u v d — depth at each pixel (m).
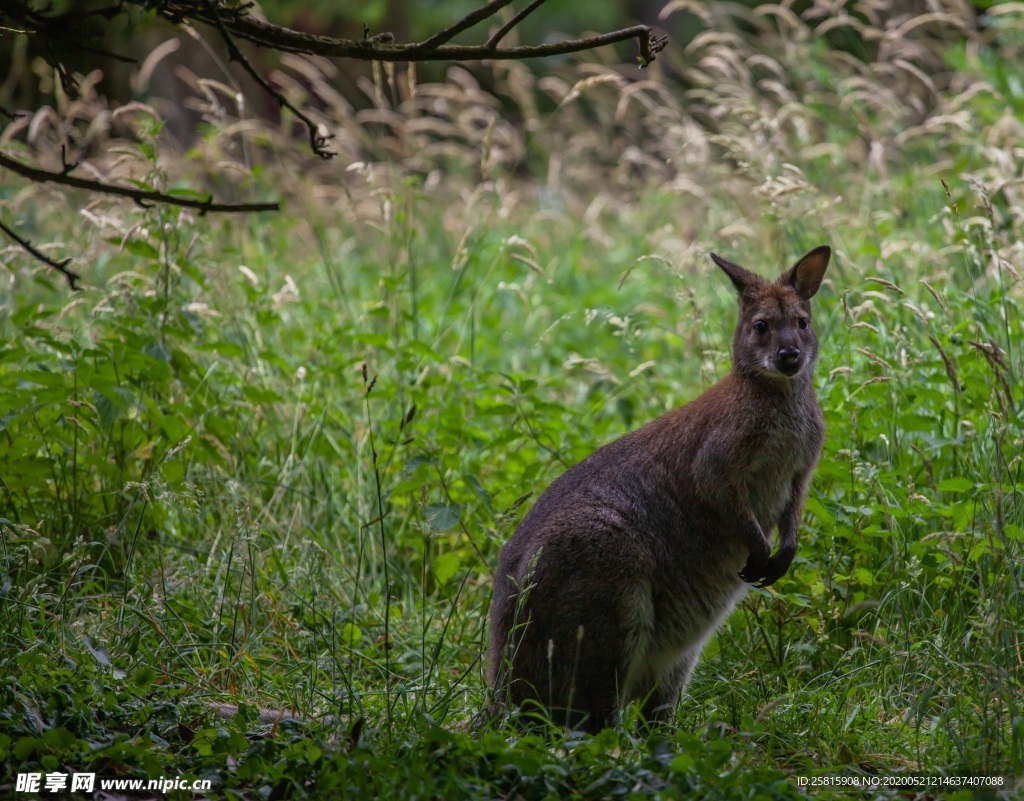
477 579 11.50
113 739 7.53
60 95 15.20
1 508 10.62
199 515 11.26
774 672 9.53
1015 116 16.17
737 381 9.33
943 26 19.47
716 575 9.27
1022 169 15.08
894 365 11.05
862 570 9.57
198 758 7.46
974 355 10.76
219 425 11.63
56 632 9.14
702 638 9.32
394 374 14.05
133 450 11.38
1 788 6.69
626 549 8.70
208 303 13.11
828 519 9.80
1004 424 8.88
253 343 13.42
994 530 9.08
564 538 8.62
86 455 11.32
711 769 6.91
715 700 9.20
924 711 8.32
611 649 8.56
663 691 9.23
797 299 9.46
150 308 11.69
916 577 9.30
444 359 14.03
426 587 11.61
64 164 8.33
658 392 14.09
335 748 7.35
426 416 12.94
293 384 13.16
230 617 10.19
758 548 9.02
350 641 10.14
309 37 8.28
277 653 10.09
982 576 9.36
